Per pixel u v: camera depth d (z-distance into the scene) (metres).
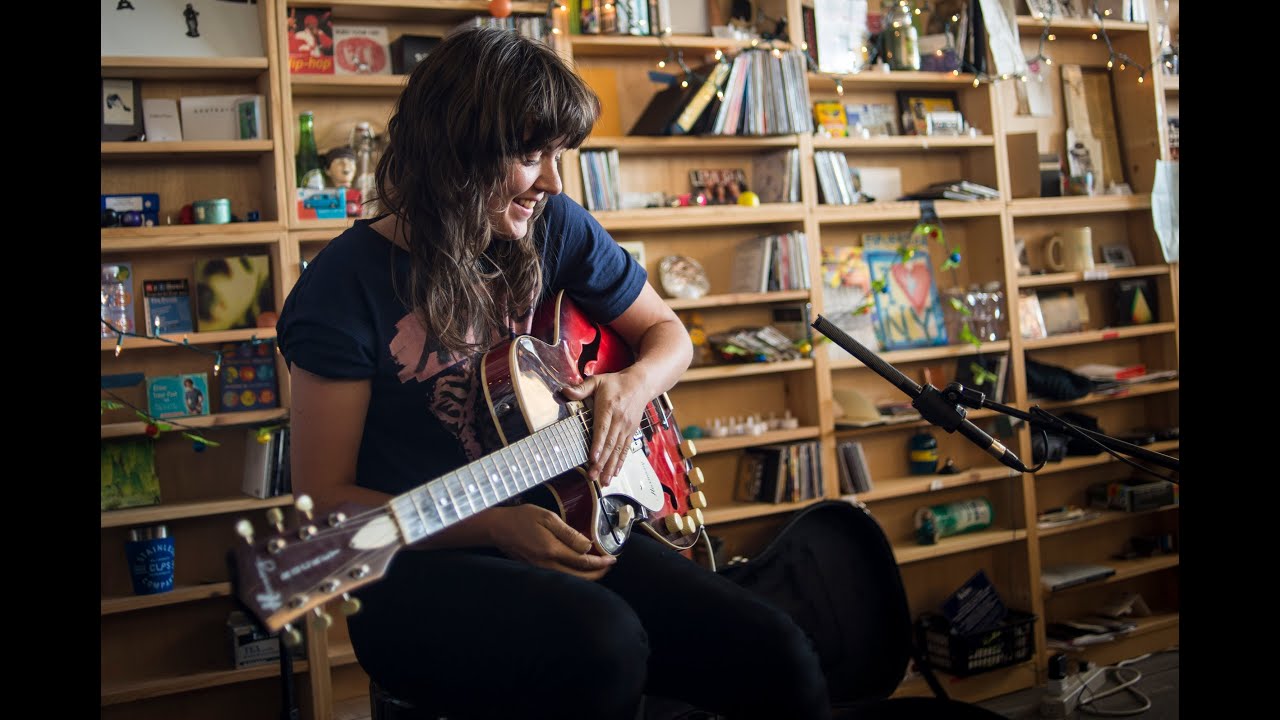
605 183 3.27
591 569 1.37
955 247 4.10
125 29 2.82
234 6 2.95
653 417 1.78
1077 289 4.38
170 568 2.78
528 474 1.36
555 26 3.19
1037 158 4.07
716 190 3.66
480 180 1.40
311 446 1.38
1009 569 3.97
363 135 3.09
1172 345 4.38
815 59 3.67
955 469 3.90
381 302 1.42
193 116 2.93
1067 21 4.15
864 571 2.91
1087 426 4.09
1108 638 3.96
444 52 1.42
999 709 3.56
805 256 3.54
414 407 1.44
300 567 1.05
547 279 1.70
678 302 3.35
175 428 2.75
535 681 1.22
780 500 3.46
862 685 2.83
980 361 3.93
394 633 1.35
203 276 2.94
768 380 3.74
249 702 3.01
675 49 3.47
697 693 1.41
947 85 4.00
